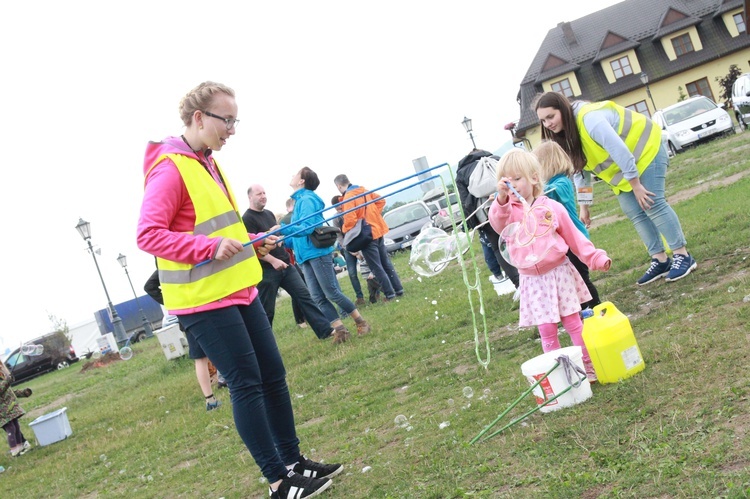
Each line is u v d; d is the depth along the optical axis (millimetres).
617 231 11391
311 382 7398
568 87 55062
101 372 20453
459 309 8766
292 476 3877
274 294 9188
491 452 3586
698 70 53062
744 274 5562
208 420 7340
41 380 28234
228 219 3867
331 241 9141
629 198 6426
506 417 4098
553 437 3484
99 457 7188
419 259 4906
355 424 5273
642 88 53844
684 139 24766
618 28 55062
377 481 3738
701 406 3242
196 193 3783
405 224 26453
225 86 3908
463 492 3186
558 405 3877
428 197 27891
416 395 5488
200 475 5227
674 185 15562
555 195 5352
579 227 5469
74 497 5953
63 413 9328
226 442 6176
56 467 7379
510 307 7758
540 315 4410
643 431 3174
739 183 11945
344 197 12375
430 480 3521
